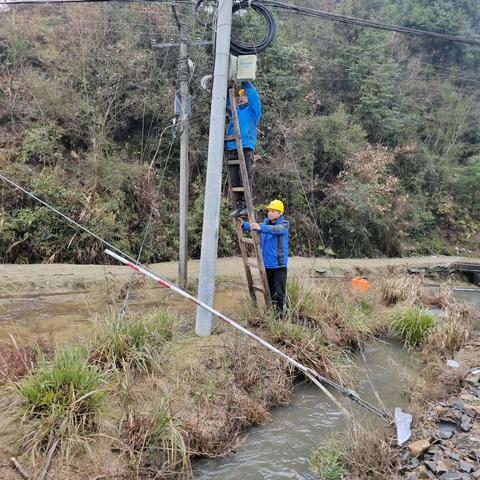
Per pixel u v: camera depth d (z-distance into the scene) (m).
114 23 11.48
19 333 5.08
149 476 3.18
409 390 4.98
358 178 14.81
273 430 4.11
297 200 13.82
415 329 6.57
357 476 3.40
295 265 10.81
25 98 10.43
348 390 4.34
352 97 17.11
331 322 6.15
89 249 9.21
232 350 4.76
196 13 6.01
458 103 20.92
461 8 25.69
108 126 11.01
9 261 8.55
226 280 8.55
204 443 3.61
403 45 21.27
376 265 11.98
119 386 3.79
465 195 19.41
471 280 13.52
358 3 18.67
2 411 3.29
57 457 3.04
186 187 7.24
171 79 11.91
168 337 4.93
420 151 18.53
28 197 9.04
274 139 13.69
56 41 11.45
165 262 10.24
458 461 3.43
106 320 4.61
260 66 13.99
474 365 5.48
